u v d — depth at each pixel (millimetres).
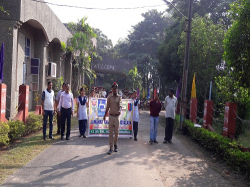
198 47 12883
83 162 6551
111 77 55719
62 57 20500
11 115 11023
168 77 20250
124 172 5922
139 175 5773
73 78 24719
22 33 13750
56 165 6223
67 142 8797
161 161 7000
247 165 5746
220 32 12742
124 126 10109
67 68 22016
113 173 5824
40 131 10641
